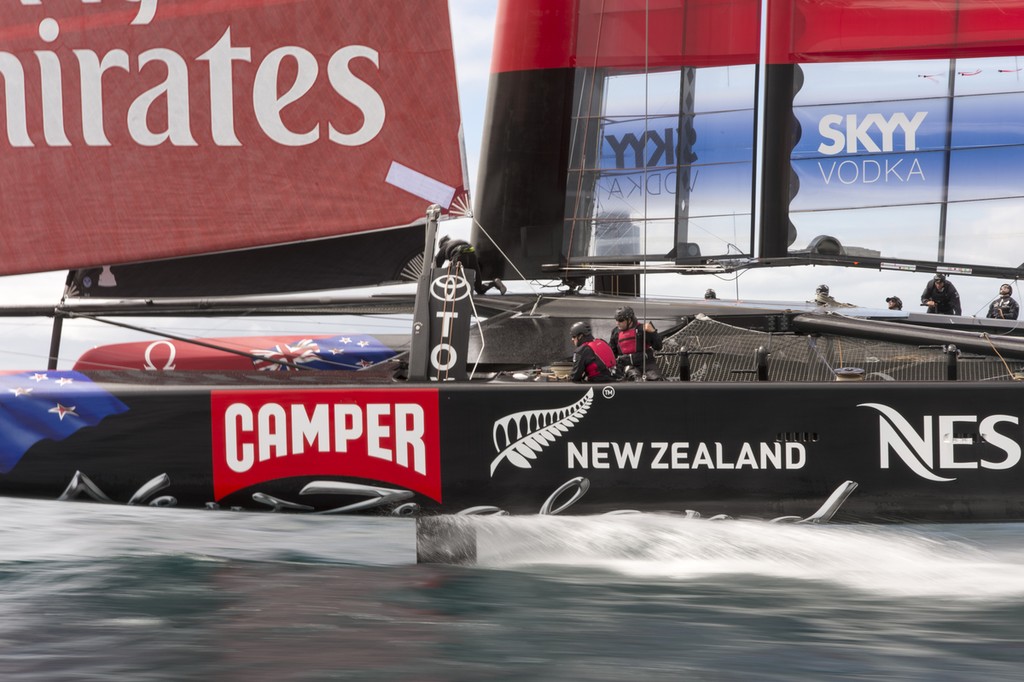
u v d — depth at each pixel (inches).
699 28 714.2
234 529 580.7
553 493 531.8
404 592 459.2
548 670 363.6
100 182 634.2
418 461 533.6
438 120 634.2
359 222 637.9
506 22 717.9
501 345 655.1
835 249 716.7
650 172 720.3
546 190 717.3
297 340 735.7
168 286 655.1
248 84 631.8
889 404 523.2
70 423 542.3
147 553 520.1
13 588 456.1
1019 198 706.2
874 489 523.2
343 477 535.2
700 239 720.3
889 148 711.7
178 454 538.6
